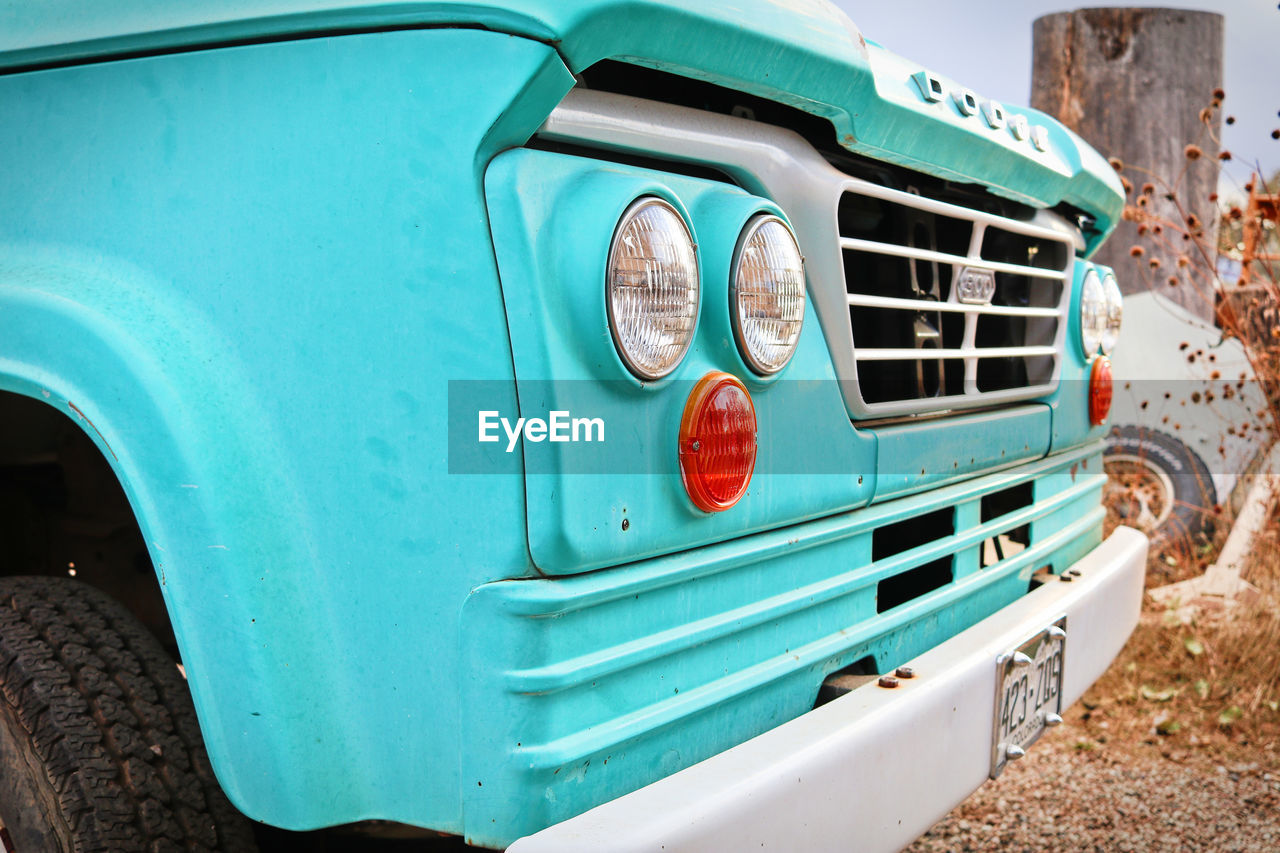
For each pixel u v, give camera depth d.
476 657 1.59
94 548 2.37
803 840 1.70
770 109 1.89
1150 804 2.74
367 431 1.63
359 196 1.62
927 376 2.21
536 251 1.57
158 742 1.82
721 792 1.62
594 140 1.66
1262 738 3.00
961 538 2.16
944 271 2.26
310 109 1.64
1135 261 4.71
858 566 1.96
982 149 2.13
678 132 1.74
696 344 1.71
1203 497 4.21
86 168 1.77
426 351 1.60
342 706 1.66
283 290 1.66
